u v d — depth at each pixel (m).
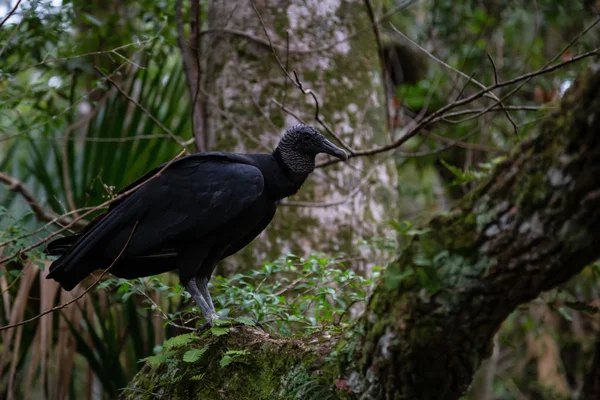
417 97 11.29
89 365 7.21
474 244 3.38
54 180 7.66
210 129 8.29
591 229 3.06
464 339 3.56
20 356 7.34
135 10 9.48
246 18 8.23
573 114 2.94
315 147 6.16
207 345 4.99
